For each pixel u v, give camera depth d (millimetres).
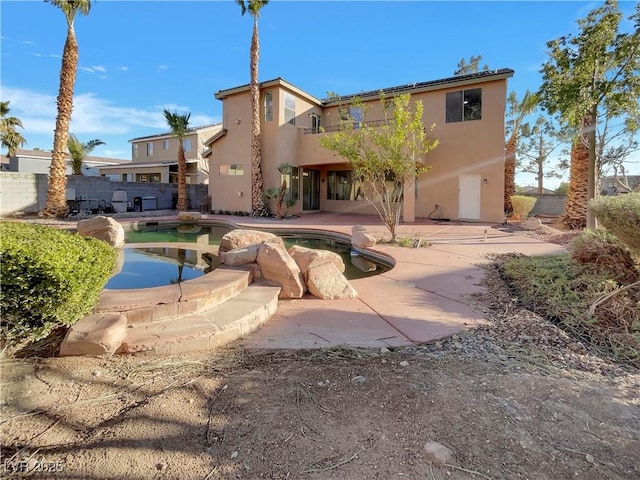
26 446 1933
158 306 3553
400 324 3926
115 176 31609
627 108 9078
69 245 3205
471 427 2064
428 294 5105
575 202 13172
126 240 11695
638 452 1867
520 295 4980
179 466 1793
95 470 1768
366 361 2992
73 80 15430
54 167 15430
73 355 2924
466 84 15375
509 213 19734
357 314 4258
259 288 4707
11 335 2732
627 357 3160
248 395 2424
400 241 9719
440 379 2645
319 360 3014
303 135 19203
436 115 16266
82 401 2354
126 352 3051
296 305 4613
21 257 2596
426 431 2041
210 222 16484
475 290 5285
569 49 9445
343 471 1763
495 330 3748
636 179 14477
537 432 2021
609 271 5105
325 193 21844
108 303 3479
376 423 2123
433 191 16484
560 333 3627
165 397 2396
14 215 15797
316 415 2201
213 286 4102
